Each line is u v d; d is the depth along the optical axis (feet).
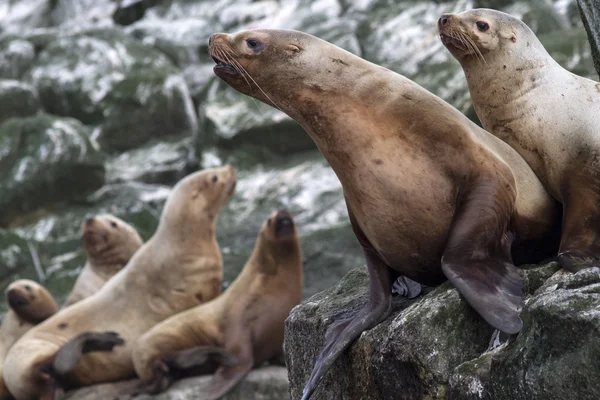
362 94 36.50
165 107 163.84
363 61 37.47
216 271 90.68
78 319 90.48
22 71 173.58
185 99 166.09
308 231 122.83
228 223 131.34
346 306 40.65
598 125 36.65
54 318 91.61
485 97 40.32
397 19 164.86
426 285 38.47
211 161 149.69
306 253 110.83
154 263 89.66
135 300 89.56
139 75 166.20
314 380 35.19
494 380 29.68
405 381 33.88
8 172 147.33
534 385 28.35
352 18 172.35
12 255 129.80
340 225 115.96
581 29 144.46
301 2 182.50
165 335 82.53
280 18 179.42
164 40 181.37
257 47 37.55
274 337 81.30
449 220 35.14
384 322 36.78
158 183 154.71
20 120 154.40
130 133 162.40
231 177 92.48
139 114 162.50
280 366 82.07
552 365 28.02
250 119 151.64
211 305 83.61
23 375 86.99
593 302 27.76
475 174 34.58
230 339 80.69
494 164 34.88
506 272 33.14
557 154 37.47
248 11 183.21
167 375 82.02
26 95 163.53
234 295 82.84
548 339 28.22
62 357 84.69
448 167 34.94
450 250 33.42
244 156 148.97
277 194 136.15
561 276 33.06
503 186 34.47
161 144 162.30
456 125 35.47
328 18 175.52
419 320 33.71
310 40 37.58
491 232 33.55
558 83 38.65
